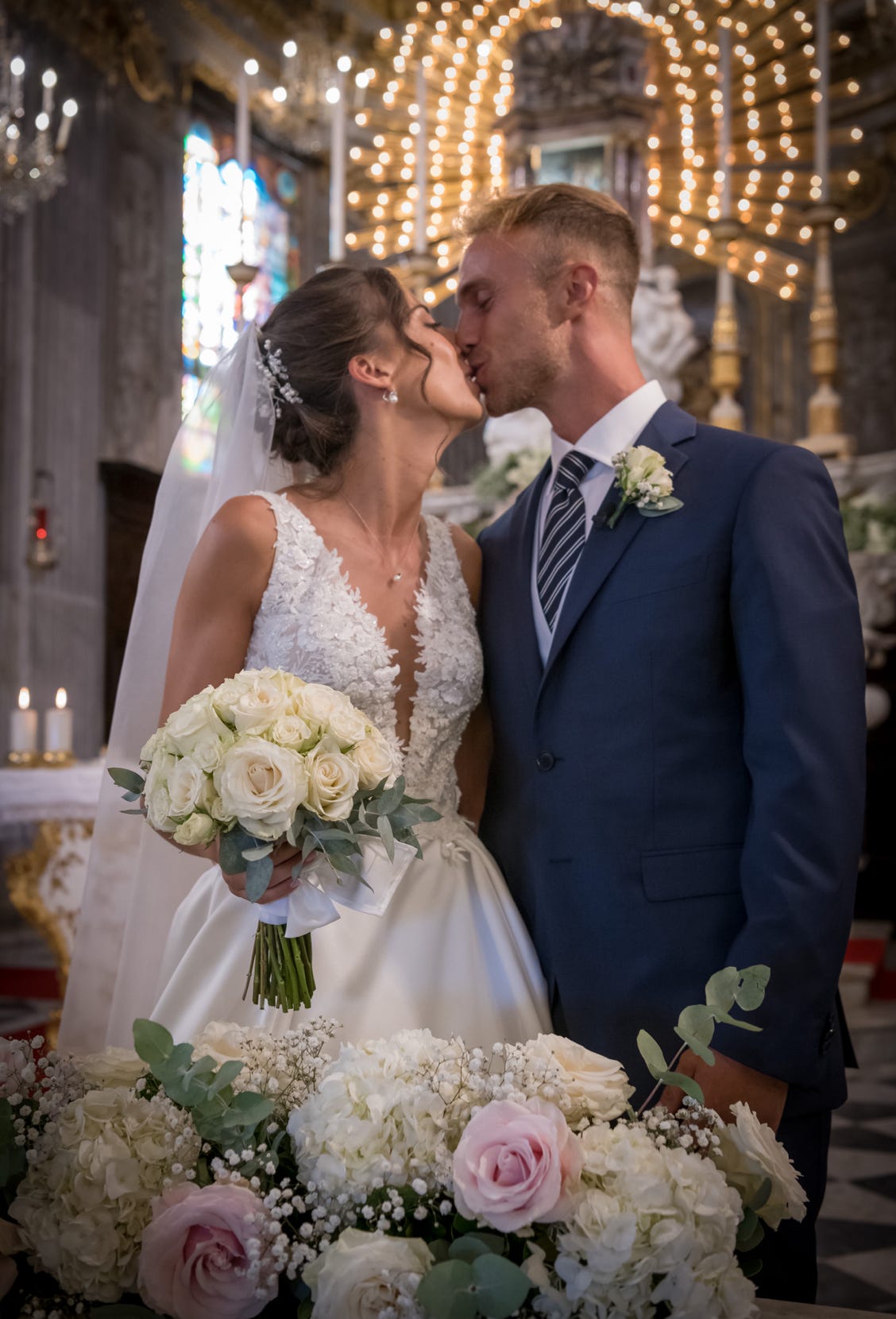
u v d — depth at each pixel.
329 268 2.02
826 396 6.43
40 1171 1.10
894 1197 3.55
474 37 8.65
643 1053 1.15
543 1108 1.06
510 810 1.95
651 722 1.77
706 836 1.74
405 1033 1.19
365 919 1.76
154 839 1.99
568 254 1.95
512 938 1.85
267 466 2.00
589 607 1.84
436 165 8.76
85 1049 2.03
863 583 6.17
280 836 1.28
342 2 11.98
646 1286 0.98
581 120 7.37
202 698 1.31
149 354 10.62
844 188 12.58
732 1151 1.14
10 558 8.82
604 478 1.96
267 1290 1.03
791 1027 1.52
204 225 11.39
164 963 1.90
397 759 1.69
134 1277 1.07
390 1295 0.98
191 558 1.92
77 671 9.55
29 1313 1.09
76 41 9.61
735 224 5.94
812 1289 1.69
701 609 1.77
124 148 10.34
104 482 9.95
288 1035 1.29
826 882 1.56
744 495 1.77
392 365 1.91
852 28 11.97
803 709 1.61
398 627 1.91
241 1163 1.12
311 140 12.21
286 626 1.80
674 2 8.70
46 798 4.04
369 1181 1.04
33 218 9.11
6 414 8.84
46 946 7.82
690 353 6.75
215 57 11.20
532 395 2.01
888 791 8.93
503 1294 0.95
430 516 2.12
